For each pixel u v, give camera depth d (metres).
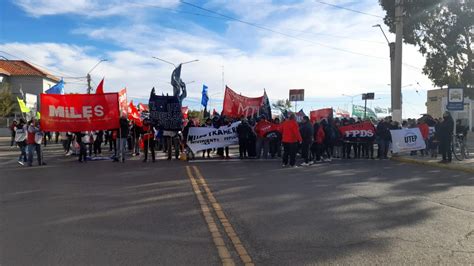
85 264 5.35
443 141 16.53
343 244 6.11
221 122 20.53
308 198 9.59
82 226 7.20
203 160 18.94
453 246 6.02
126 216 7.91
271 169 15.34
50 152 23.88
